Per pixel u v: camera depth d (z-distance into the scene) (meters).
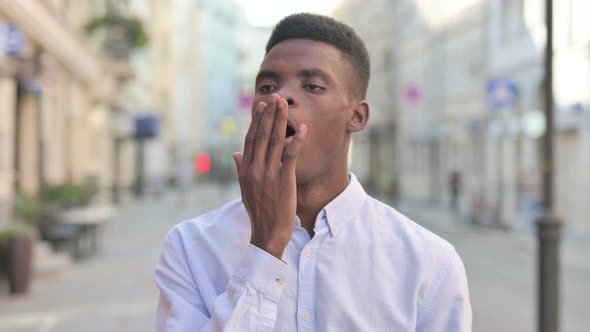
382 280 1.27
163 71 51.59
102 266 10.85
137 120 31.59
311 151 1.26
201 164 54.12
